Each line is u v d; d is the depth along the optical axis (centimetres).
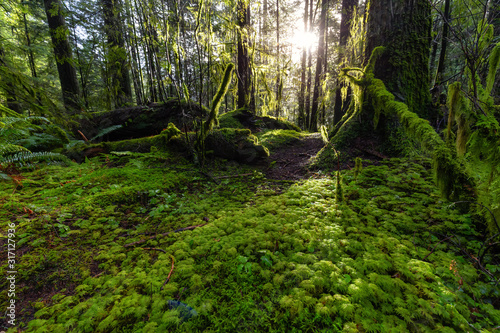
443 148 268
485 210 238
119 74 884
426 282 190
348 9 864
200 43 433
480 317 165
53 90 519
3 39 459
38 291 194
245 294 190
